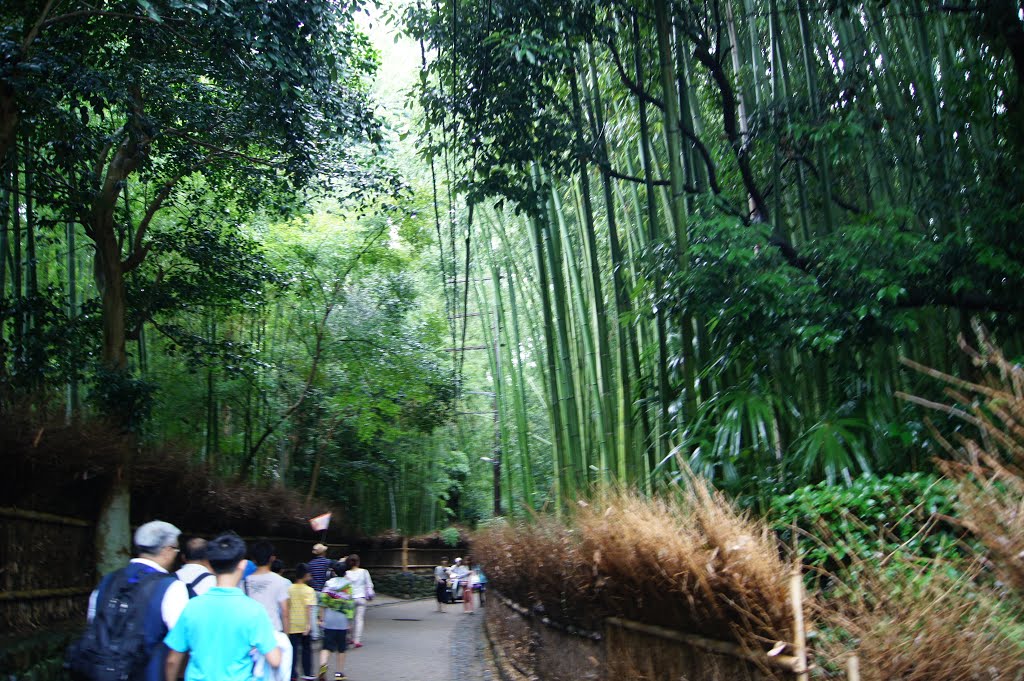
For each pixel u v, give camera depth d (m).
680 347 7.20
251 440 17.08
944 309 5.79
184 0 7.52
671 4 6.96
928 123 6.25
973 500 2.28
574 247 11.25
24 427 8.12
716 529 3.26
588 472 9.02
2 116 7.13
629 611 4.36
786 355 6.14
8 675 5.82
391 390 17.83
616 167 9.86
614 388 8.11
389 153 10.79
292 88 8.35
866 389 5.40
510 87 7.52
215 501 12.84
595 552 4.29
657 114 9.02
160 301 11.55
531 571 6.68
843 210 7.18
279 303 17.03
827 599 3.17
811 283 5.38
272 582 6.07
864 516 3.96
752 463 5.42
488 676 8.94
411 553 26.30
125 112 8.72
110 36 8.65
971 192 5.83
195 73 9.40
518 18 7.28
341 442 21.03
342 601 8.53
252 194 11.40
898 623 2.49
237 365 12.62
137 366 13.80
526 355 19.83
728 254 5.40
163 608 3.30
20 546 8.10
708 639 3.44
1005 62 6.23
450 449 25.97
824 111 6.56
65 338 10.01
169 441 11.98
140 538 3.49
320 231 17.56
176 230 12.25
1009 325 5.41
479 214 14.76
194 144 10.11
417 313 20.06
